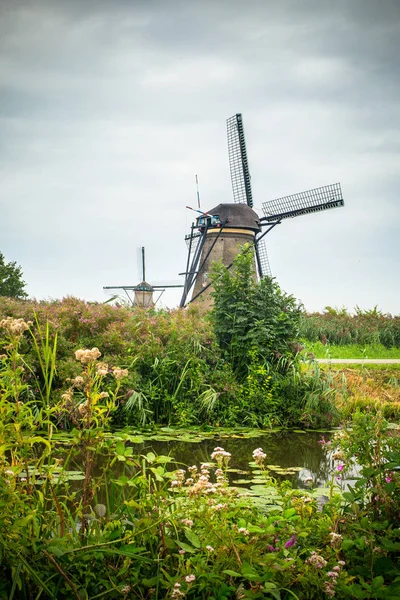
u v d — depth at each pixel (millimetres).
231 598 4125
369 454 5082
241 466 9391
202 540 4324
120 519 4328
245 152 43125
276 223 39750
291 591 3914
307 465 9570
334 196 38625
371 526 4512
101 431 4469
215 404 13617
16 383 4297
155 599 4020
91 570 4145
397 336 34719
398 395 15820
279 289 15617
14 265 45469
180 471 4805
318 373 14289
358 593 3865
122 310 15391
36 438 4242
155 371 13703
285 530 4523
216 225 38156
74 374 12344
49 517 4637
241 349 14859
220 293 15547
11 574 3924
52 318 13961
